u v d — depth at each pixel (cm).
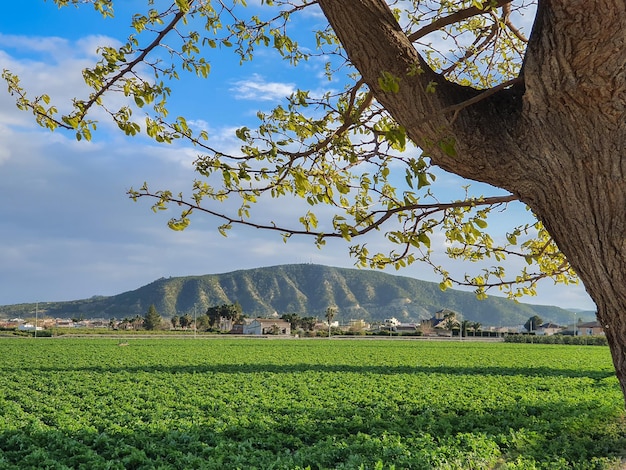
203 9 459
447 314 13612
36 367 3042
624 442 1216
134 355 4069
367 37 306
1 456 1066
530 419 1455
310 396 1894
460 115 307
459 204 383
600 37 253
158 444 1179
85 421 1407
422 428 1352
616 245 270
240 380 2442
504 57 553
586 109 270
